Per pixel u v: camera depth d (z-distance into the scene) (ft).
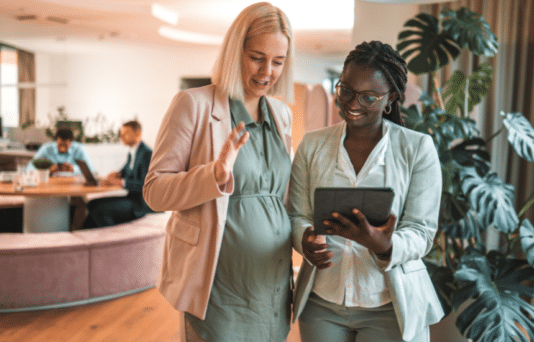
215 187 4.03
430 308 4.61
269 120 5.03
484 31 8.36
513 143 7.62
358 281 4.50
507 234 8.02
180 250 4.62
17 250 11.04
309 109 17.49
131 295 12.60
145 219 15.15
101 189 13.96
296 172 5.02
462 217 7.80
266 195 4.79
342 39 31.86
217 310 4.57
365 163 4.52
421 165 4.48
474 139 8.23
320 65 43.24
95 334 10.20
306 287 4.70
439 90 9.27
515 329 6.49
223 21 28.17
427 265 7.91
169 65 37.19
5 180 15.20
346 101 4.34
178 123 4.50
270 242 4.64
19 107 38.45
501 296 6.85
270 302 4.70
